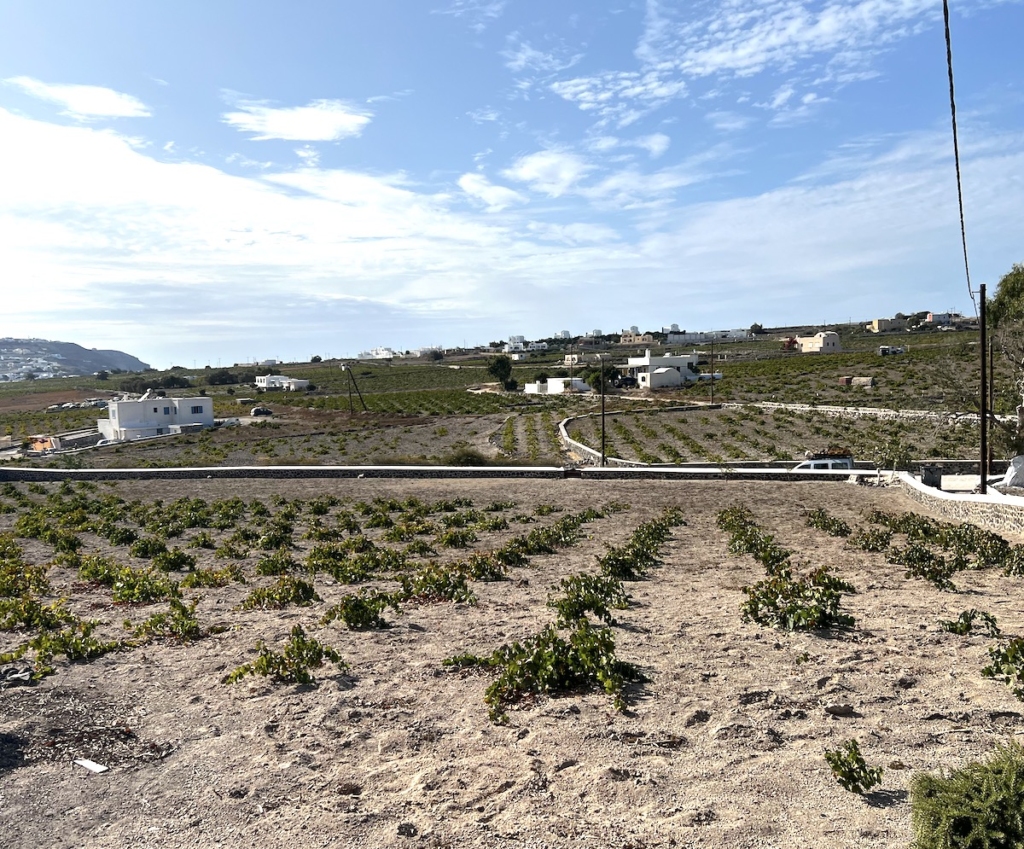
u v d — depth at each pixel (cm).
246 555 2100
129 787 604
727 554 1886
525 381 12975
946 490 3114
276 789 593
